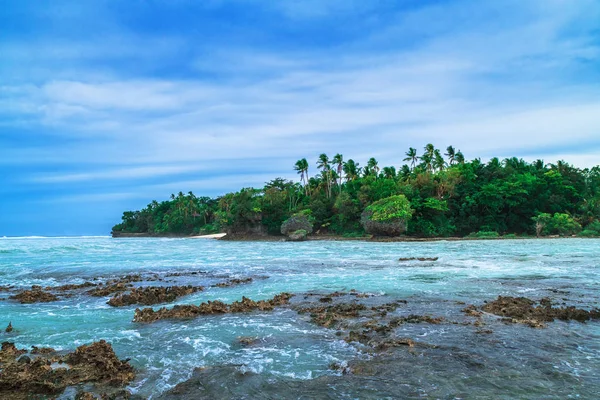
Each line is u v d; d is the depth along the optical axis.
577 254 36.31
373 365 8.62
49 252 43.22
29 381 7.73
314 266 27.72
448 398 7.00
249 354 9.49
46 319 13.12
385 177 104.88
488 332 10.95
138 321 12.67
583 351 9.41
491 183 91.38
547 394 7.12
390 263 29.47
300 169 110.38
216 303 14.58
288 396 7.18
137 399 7.17
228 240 95.81
